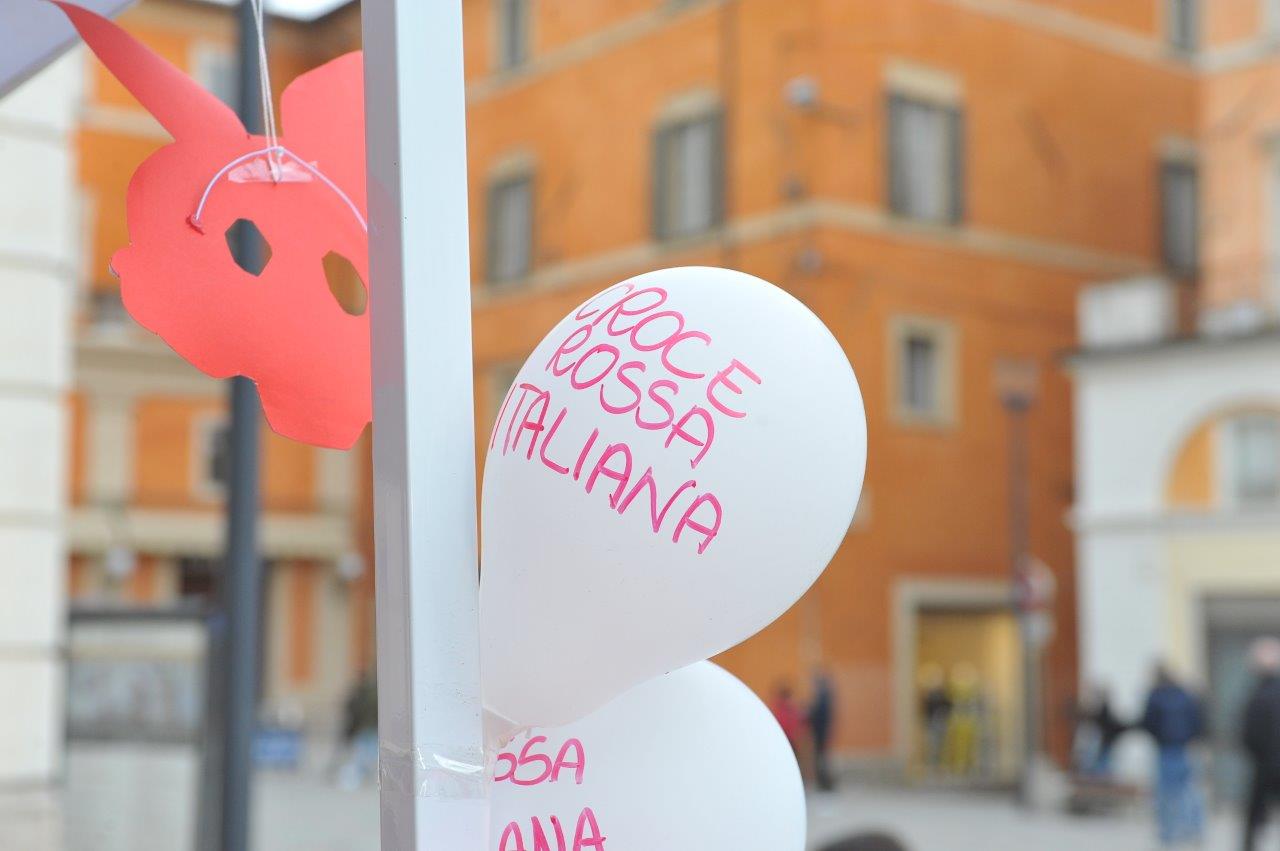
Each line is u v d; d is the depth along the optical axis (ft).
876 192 68.69
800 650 66.44
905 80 69.92
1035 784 56.90
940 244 70.49
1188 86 81.00
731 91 70.74
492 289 81.76
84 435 99.81
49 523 29.45
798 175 67.72
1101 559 64.03
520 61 81.56
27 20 7.26
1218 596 60.59
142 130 93.71
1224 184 65.62
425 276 4.91
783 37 68.90
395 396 4.88
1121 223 77.15
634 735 5.84
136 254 5.49
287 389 5.78
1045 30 75.25
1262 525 59.41
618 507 5.22
